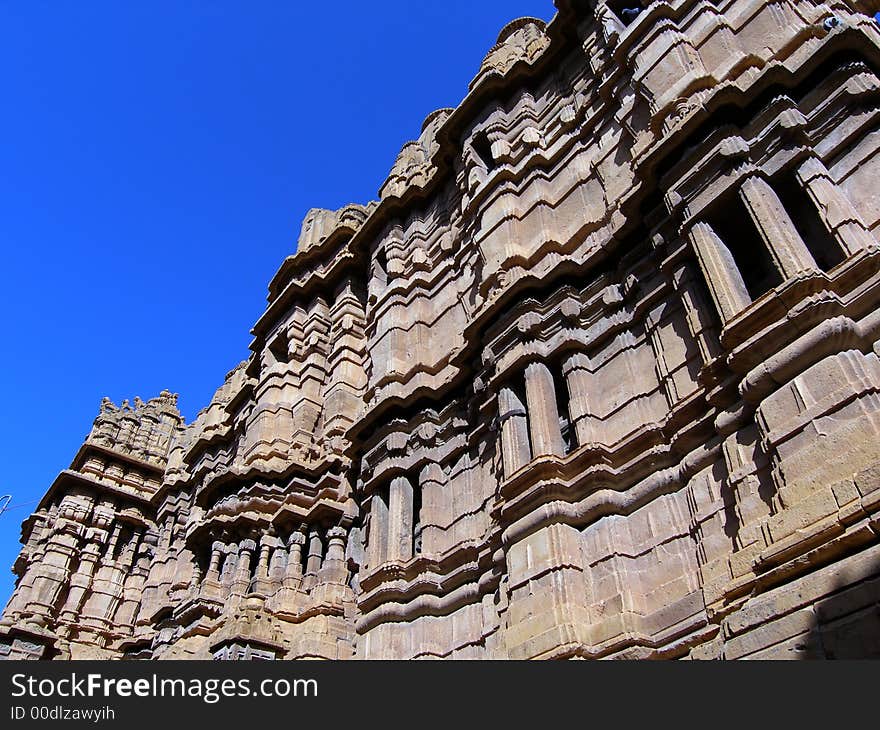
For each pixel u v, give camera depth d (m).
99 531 42.16
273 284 34.59
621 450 14.00
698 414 12.95
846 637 8.14
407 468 19.97
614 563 13.01
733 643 9.27
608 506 13.67
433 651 16.55
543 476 14.40
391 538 18.73
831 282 10.88
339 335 29.42
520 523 14.36
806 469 9.84
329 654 19.86
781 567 9.37
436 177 26.91
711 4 17.02
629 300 16.00
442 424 20.38
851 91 12.55
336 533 22.91
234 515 25.56
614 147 18.89
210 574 24.58
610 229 17.28
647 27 17.84
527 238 19.64
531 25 27.47
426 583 17.34
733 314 11.93
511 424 16.14
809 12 15.63
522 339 16.91
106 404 49.16
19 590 39.47
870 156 12.05
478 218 21.56
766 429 10.76
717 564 11.16
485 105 24.73
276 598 22.25
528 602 13.34
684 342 14.19
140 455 47.28
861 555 8.52
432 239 26.25
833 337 10.38
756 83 13.38
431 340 23.38
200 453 36.38
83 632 38.38
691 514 12.46
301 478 25.34
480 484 18.14
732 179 12.95
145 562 42.38
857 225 11.38
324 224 35.59
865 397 9.83
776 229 11.83
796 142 12.69
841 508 9.04
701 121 13.95
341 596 21.47
